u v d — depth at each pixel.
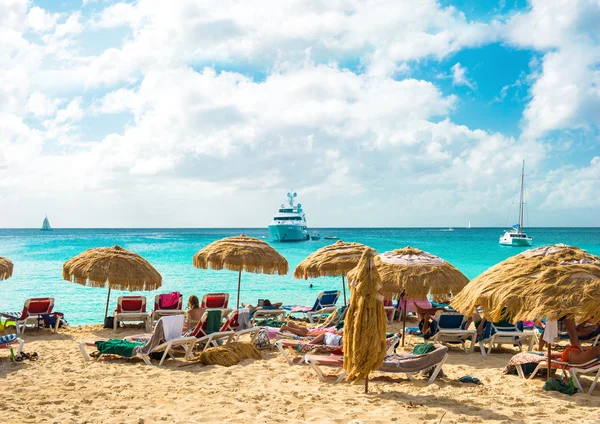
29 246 66.88
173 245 70.25
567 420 5.57
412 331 11.59
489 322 9.55
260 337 9.77
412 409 5.92
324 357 7.50
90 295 19.94
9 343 8.39
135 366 8.28
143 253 48.72
